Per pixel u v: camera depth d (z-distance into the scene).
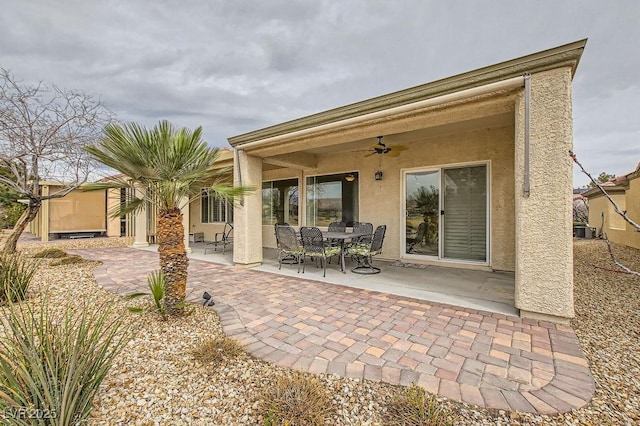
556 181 3.43
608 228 12.99
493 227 6.44
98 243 12.25
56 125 7.61
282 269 6.78
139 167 3.48
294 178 10.09
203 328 3.41
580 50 3.22
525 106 3.56
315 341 3.06
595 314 3.88
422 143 7.32
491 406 2.06
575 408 2.04
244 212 6.91
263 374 2.47
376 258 8.02
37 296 4.55
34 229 17.08
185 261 3.84
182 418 1.98
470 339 3.10
